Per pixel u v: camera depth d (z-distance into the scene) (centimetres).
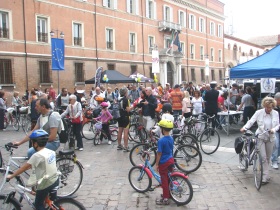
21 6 2311
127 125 969
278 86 1759
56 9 2567
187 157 734
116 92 2381
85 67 2836
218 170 755
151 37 3797
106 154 943
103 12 3041
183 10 4456
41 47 2448
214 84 1159
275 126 640
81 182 626
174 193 558
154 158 725
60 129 593
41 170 409
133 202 575
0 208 446
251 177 702
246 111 1215
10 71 2248
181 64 4359
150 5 3803
